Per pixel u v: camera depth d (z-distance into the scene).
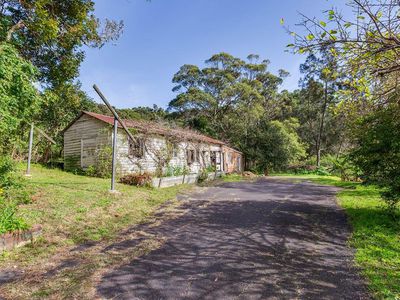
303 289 3.07
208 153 19.66
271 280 3.30
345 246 4.57
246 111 28.97
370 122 6.27
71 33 9.80
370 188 11.71
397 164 5.85
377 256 4.05
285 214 7.04
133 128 13.38
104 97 7.54
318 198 9.73
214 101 30.64
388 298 2.84
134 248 4.39
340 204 8.45
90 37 10.52
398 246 4.50
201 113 31.67
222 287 3.11
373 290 3.03
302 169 27.44
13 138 8.05
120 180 11.09
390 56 2.96
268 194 10.70
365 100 3.92
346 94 3.64
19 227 4.16
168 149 14.91
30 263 3.64
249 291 3.02
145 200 8.24
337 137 31.89
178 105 31.19
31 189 7.36
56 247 4.24
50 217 5.42
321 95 29.23
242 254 4.18
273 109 37.72
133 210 6.93
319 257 4.07
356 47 2.89
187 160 17.08
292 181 16.98
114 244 4.56
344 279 3.33
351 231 5.47
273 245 4.62
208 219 6.43
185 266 3.70
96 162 13.48
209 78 33.53
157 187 11.25
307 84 29.58
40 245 4.25
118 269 3.56
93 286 3.08
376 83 3.55
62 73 11.13
